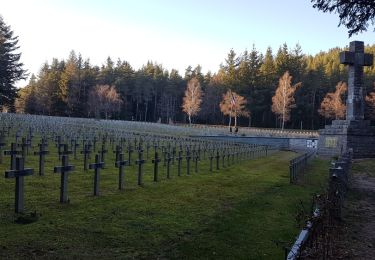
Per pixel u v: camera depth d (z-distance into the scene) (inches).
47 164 723.4
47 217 401.1
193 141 1545.3
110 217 422.3
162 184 641.0
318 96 4471.0
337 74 4507.9
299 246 311.4
